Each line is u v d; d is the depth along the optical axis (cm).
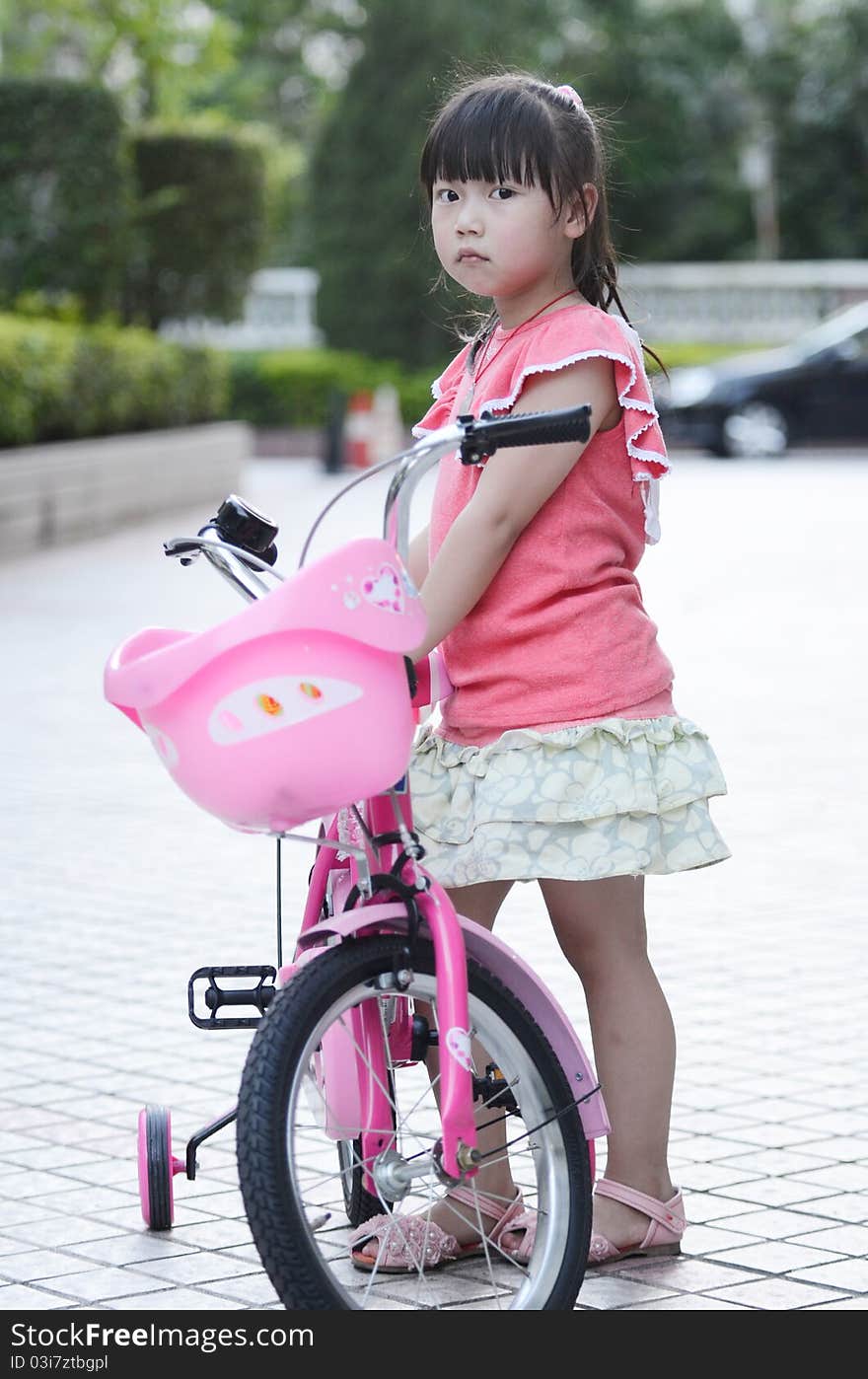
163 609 1324
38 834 735
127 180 2064
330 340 3419
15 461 1664
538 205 345
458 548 337
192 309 2364
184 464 2125
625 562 361
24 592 1416
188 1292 348
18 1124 443
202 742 289
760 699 982
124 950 583
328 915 361
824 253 4294
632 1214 362
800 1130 432
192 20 4056
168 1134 379
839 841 711
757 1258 363
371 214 3366
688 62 4109
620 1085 363
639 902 363
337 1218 388
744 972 555
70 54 2725
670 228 4181
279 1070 297
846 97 4144
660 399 389
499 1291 349
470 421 298
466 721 353
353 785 292
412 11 3372
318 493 2289
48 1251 369
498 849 343
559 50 4019
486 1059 361
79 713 975
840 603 1326
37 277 2020
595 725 344
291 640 285
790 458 2733
